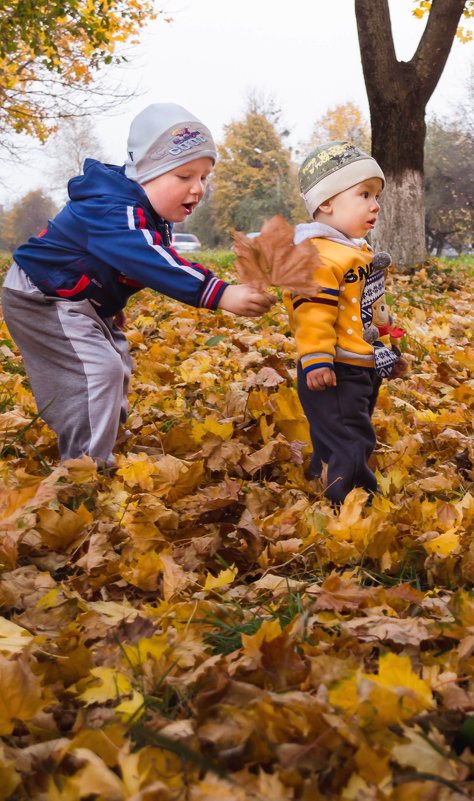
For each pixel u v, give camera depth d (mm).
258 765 1356
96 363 2750
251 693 1480
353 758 1312
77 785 1256
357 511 2412
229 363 5070
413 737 1326
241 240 1852
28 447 3127
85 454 2754
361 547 2381
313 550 2389
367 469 2814
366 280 2838
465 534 2473
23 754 1352
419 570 2352
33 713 1447
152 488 2707
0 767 1280
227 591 2104
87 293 2742
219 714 1431
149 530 2338
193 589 2113
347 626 1787
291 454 3184
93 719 1479
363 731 1374
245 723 1377
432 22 10875
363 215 2846
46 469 2867
